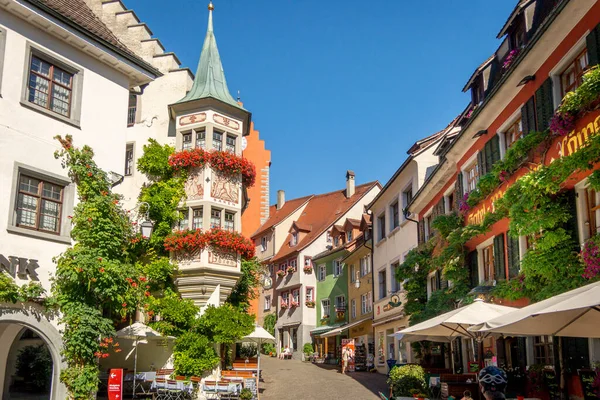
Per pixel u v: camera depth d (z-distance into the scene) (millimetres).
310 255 47406
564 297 8188
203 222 22844
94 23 18359
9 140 14875
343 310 41688
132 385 20359
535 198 12883
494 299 16094
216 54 25609
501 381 5039
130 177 24047
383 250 32281
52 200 15742
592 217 12328
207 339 21297
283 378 28031
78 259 15250
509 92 16000
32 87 15852
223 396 20125
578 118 12195
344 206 49469
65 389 14922
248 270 25172
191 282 22375
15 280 14336
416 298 24297
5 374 17000
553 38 13469
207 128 23734
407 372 18547
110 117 17812
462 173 20562
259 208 55406
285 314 48625
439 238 22281
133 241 18625
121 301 15820
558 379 12719
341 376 29219
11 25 15445
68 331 15156
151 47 26047
